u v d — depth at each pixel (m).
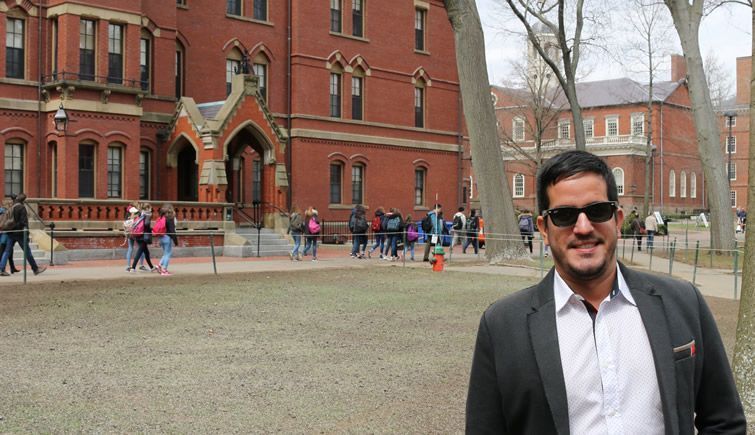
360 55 41.16
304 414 8.00
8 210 20.69
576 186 3.08
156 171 32.84
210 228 30.30
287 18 38.81
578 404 3.02
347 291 18.20
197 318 13.90
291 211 35.59
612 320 3.09
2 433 7.18
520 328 3.14
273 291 18.02
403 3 43.44
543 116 57.12
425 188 44.84
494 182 26.34
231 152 34.59
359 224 29.56
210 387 9.04
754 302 7.21
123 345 11.39
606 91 88.06
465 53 26.12
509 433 3.22
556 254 3.13
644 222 50.78
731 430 3.14
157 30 32.91
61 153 28.86
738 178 90.88
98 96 29.61
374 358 10.70
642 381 3.01
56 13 29.16
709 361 3.15
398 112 43.19
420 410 8.19
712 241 30.38
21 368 9.85
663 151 85.12
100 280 19.81
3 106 28.59
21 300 15.77
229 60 36.78
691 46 29.52
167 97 33.25
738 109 90.38
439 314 14.70
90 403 8.29
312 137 38.84
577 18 33.97
